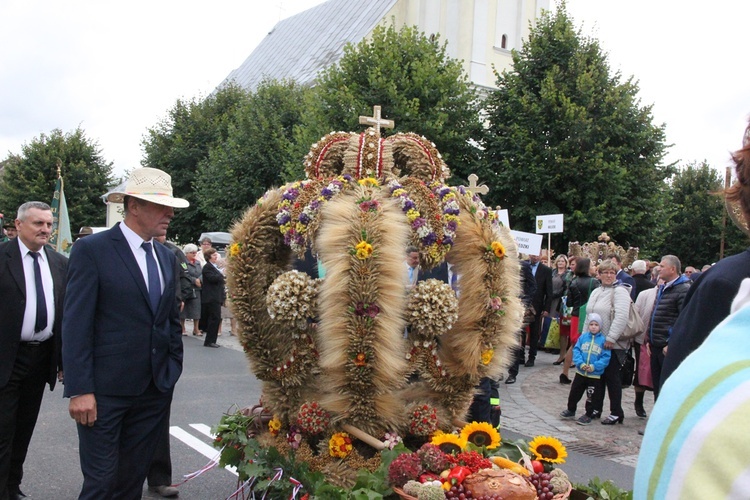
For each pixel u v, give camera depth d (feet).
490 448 9.56
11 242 14.06
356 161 10.39
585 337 24.04
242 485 10.96
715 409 2.62
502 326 9.98
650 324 23.57
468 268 9.89
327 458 9.45
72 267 11.19
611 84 67.97
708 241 125.18
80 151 134.10
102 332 11.24
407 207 9.61
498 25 97.91
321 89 66.49
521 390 29.55
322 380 9.73
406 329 10.05
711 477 2.50
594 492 9.42
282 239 10.41
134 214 11.79
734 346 2.83
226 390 26.76
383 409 9.29
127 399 11.32
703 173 127.13
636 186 67.31
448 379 9.90
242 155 84.38
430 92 65.05
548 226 42.91
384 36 68.08
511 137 65.36
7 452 13.50
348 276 8.93
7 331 13.51
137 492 11.76
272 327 9.98
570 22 68.44
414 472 8.38
